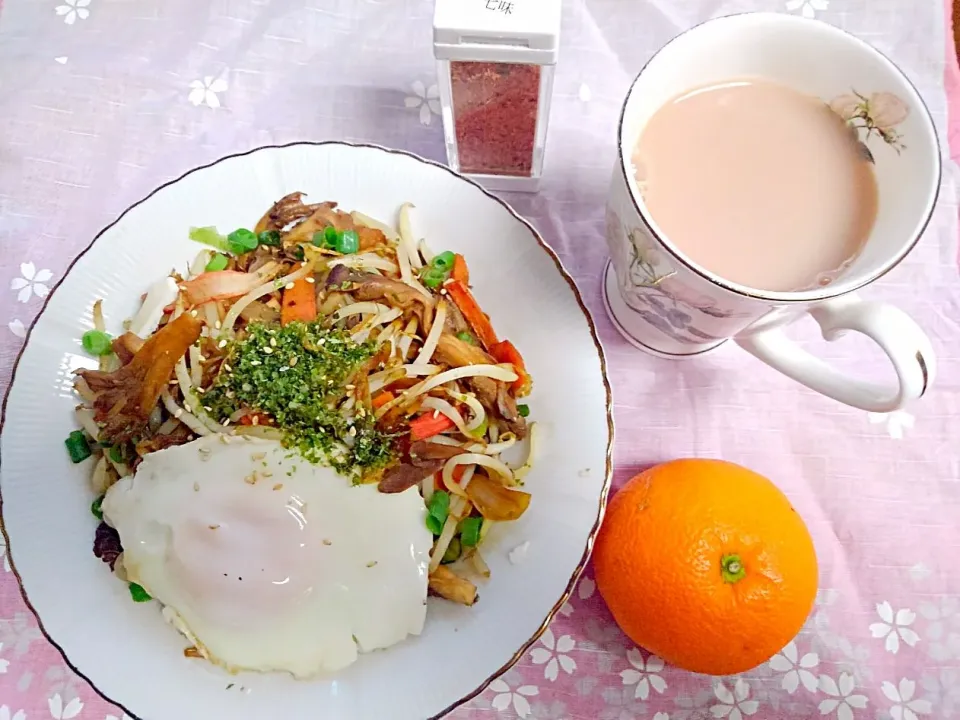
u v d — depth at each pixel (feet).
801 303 0.67
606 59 1.09
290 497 0.80
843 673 0.90
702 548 0.77
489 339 0.93
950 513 0.95
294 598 0.80
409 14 1.11
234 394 0.84
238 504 0.80
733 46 0.75
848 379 0.78
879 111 0.72
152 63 1.10
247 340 0.87
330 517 0.81
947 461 0.96
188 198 0.94
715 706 0.89
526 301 0.93
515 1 0.81
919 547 0.94
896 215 0.70
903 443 0.97
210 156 1.07
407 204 0.96
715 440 0.97
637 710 0.89
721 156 0.76
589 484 0.86
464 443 0.90
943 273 1.01
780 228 0.74
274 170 0.95
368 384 0.86
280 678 0.82
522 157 1.01
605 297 1.01
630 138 0.72
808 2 1.10
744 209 0.75
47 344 0.89
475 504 0.88
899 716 0.89
